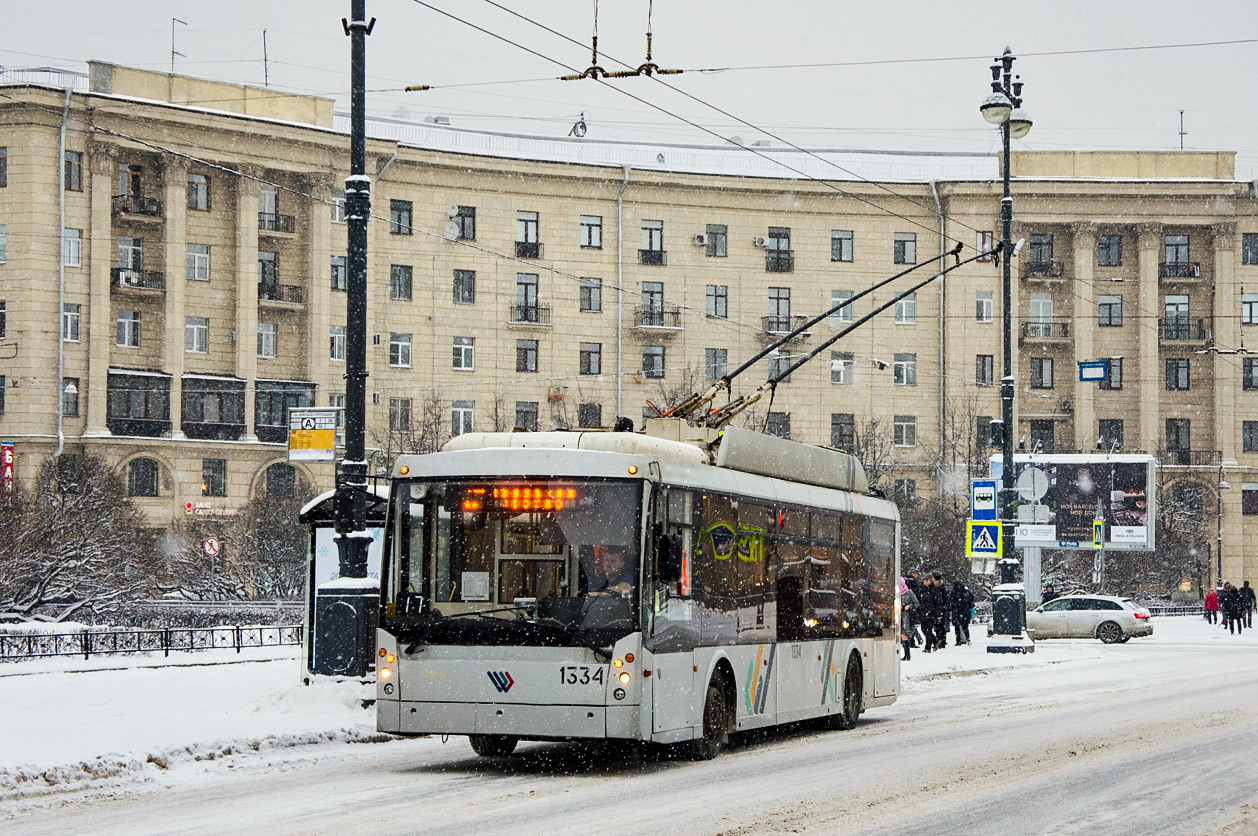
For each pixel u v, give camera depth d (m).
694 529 14.61
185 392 64.19
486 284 70.06
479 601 13.64
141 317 64.00
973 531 35.38
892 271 73.69
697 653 14.51
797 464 17.92
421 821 10.43
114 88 63.06
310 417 18.00
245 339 65.19
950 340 73.12
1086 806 11.30
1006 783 12.66
